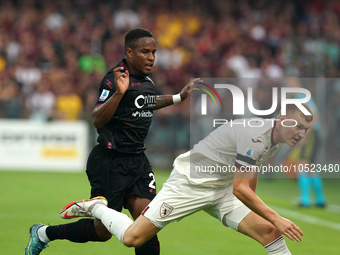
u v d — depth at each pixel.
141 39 14.62
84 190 35.25
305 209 29.81
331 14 69.12
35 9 64.81
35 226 15.49
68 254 18.05
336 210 29.61
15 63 56.69
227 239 21.47
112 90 14.45
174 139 47.59
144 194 15.13
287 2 70.06
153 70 57.31
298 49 62.19
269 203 31.95
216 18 67.75
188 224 24.88
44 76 54.19
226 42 62.66
